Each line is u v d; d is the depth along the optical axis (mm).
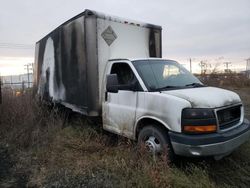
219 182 4355
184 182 4004
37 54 10844
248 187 4234
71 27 6867
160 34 7406
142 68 5422
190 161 4820
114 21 6461
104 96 6078
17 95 7945
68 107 7309
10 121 6867
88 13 6059
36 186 4152
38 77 10531
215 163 4977
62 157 5027
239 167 4793
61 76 7781
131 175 4203
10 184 4242
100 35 6223
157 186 3900
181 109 4305
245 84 21781
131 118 5223
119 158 4781
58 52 7961
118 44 6535
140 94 5059
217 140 4188
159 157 4570
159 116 4633
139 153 4691
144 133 4934
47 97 9125
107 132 6250
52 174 4395
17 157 5258
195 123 4211
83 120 6953
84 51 6176
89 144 5523
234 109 4879
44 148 5422
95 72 6121
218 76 22375
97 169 4512
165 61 5949
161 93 4727
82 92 6402
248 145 5695
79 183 4062
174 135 4340
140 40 6992
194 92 4672
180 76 5684
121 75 5754
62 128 6562
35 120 6660
